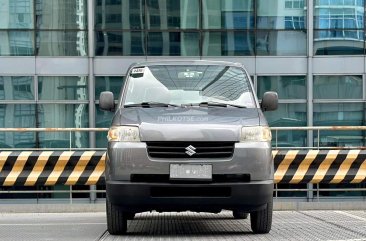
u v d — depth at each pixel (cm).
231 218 1337
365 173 1549
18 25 2395
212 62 1166
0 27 2392
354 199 2142
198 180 938
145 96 1088
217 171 940
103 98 1103
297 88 2416
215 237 1000
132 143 952
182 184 938
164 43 2412
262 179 954
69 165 1550
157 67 1148
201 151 949
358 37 2422
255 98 1093
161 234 1047
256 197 948
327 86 2416
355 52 2422
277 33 2425
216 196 945
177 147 946
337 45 2422
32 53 2392
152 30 2409
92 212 1564
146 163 942
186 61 1163
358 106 2409
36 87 2378
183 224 1214
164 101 1077
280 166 1541
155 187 941
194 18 2422
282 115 2409
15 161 1541
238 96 1091
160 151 949
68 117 2380
